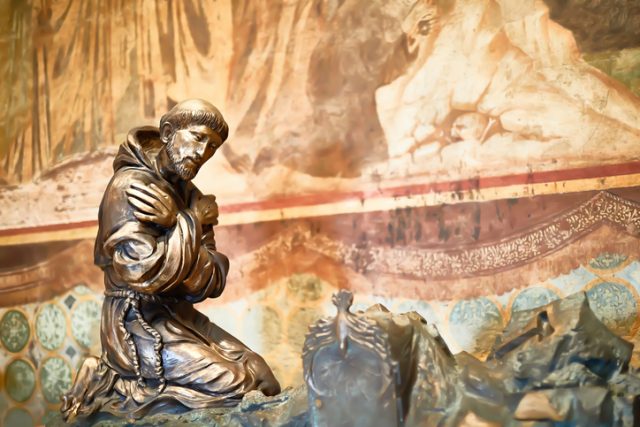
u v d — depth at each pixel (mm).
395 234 4719
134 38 5566
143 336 3742
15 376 5551
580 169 4320
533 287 4352
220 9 5359
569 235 4305
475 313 4469
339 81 4973
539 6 4523
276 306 4961
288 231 4988
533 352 2850
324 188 4926
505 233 4449
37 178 5672
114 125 5551
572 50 4426
